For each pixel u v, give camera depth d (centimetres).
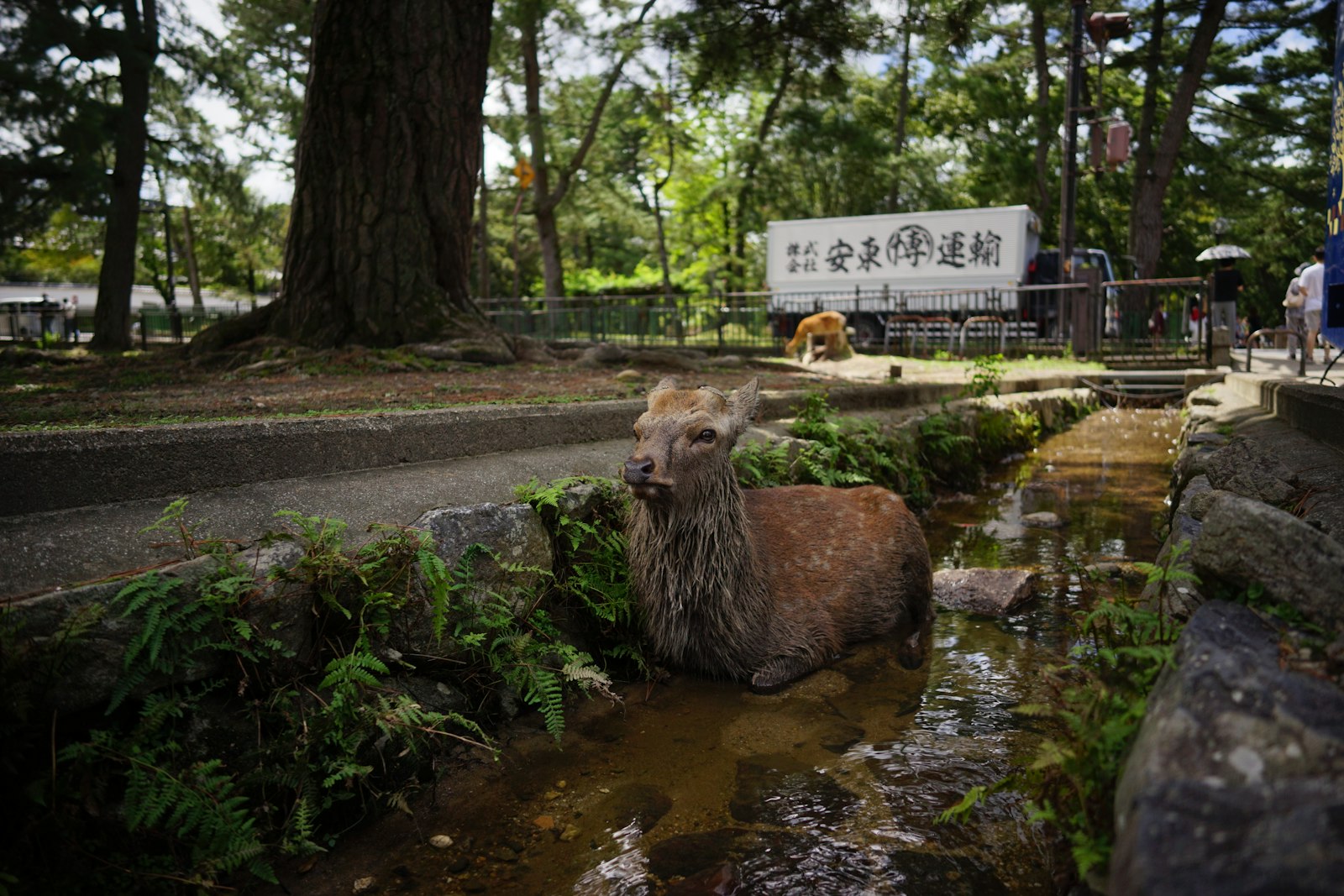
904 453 868
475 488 445
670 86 1827
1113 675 255
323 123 1075
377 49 1062
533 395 735
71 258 5166
